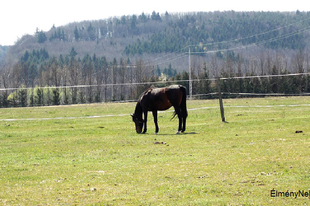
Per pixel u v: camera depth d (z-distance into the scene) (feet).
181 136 63.10
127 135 68.03
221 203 28.48
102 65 422.82
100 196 31.19
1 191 33.32
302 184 31.91
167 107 69.36
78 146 56.29
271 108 106.52
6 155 50.21
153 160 43.86
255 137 56.80
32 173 39.63
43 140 64.18
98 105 149.07
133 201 29.66
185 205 28.40
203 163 40.93
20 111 130.21
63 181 36.14
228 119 84.43
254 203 28.27
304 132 58.90
